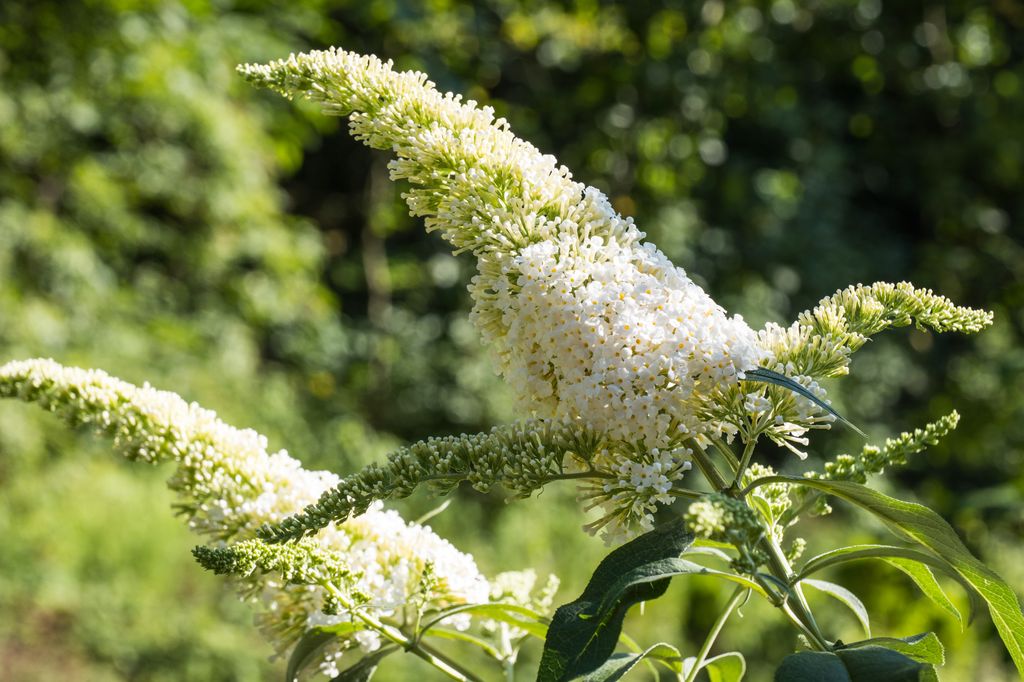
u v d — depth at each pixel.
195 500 2.06
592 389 1.71
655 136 14.28
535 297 1.77
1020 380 12.08
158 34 11.73
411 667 8.21
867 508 1.70
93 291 12.25
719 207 14.64
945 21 14.70
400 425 14.12
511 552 10.53
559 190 1.89
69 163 12.42
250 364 13.62
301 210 16.44
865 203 15.53
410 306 15.19
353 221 16.39
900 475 12.57
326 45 13.24
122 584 9.62
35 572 9.54
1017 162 14.39
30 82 11.76
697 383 1.75
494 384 14.09
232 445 2.07
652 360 1.72
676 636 8.97
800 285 14.26
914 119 15.20
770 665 9.00
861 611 1.90
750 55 14.39
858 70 14.92
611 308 1.75
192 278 13.81
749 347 1.74
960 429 12.15
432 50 14.02
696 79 14.34
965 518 8.91
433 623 1.89
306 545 1.83
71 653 8.83
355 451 12.62
